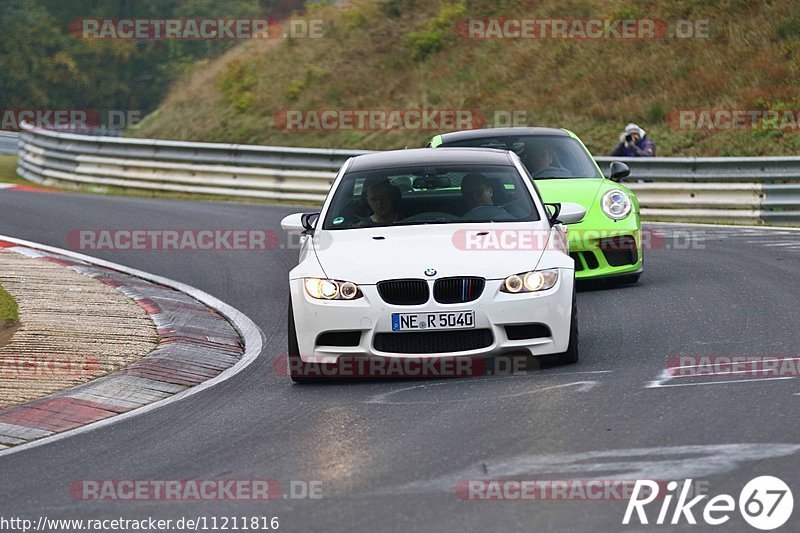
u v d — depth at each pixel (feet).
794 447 60.95
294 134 349.00
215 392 88.22
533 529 50.21
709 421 67.41
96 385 89.51
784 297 116.88
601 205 128.77
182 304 129.18
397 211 96.07
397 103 346.54
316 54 386.73
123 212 223.71
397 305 84.89
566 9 357.00
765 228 190.19
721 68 301.43
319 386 87.66
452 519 52.01
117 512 57.26
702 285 128.77
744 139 266.57
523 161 137.69
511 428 68.54
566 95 315.78
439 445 65.62
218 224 204.33
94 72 643.86
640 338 99.14
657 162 219.00
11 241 182.80
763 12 317.63
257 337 113.19
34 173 313.12
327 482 59.62
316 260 89.66
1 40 625.82
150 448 70.79
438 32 369.09
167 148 278.46
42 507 58.95
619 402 73.67
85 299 127.44
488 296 84.94
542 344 86.22
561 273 87.76
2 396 85.56
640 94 304.09
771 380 77.97
